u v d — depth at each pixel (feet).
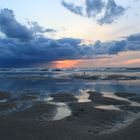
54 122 47.67
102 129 44.04
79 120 51.08
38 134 38.22
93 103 73.97
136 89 117.29
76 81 177.88
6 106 69.36
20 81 183.32
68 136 38.40
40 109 63.82
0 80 196.13
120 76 226.38
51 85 145.48
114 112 58.23
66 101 79.05
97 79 195.42
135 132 39.42
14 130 39.04
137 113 58.85
